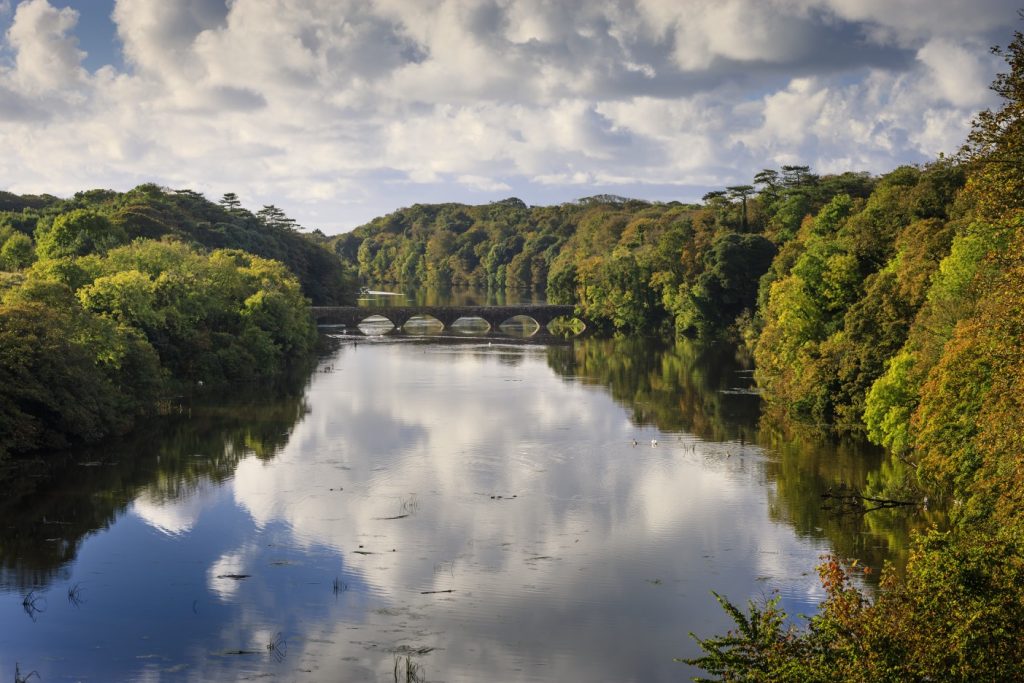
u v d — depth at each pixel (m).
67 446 96.19
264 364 154.00
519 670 49.03
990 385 61.97
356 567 63.25
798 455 91.88
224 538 68.94
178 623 54.97
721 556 64.56
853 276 117.94
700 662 34.91
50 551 66.44
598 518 73.12
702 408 120.31
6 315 94.25
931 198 124.50
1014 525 46.97
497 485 82.50
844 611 34.81
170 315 136.12
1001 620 32.53
